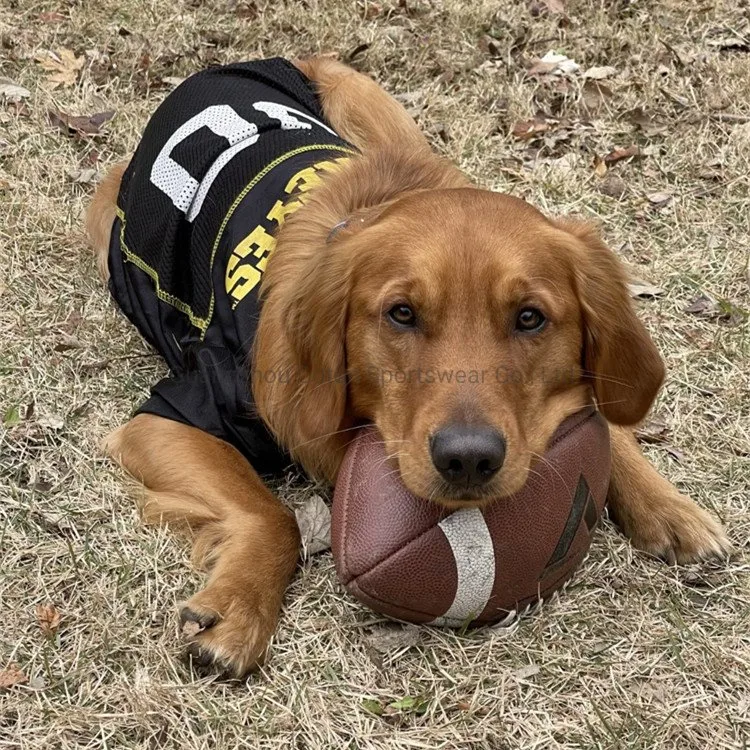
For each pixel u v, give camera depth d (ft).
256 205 3.82
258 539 3.48
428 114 5.43
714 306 4.42
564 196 4.94
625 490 3.64
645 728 3.16
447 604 3.23
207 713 3.16
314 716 3.18
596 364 3.41
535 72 5.84
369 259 3.31
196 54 5.81
